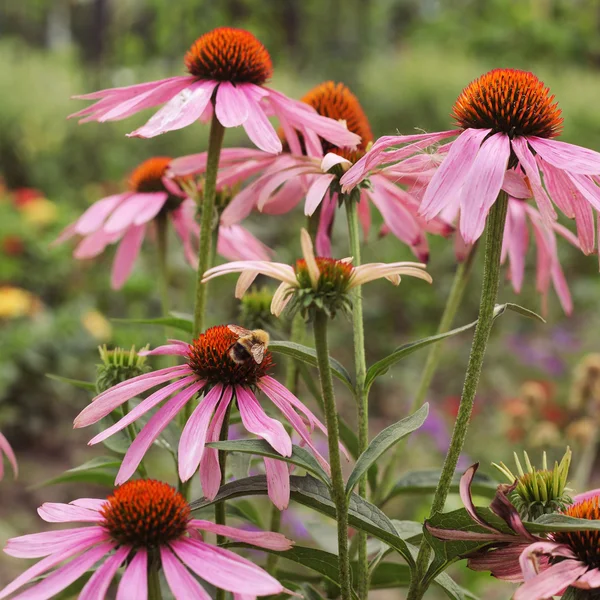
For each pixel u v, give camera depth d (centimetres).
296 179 77
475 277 272
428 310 272
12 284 228
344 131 70
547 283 81
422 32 546
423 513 148
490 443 194
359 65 445
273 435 57
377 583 70
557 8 529
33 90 348
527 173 58
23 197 246
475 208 56
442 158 61
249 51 72
